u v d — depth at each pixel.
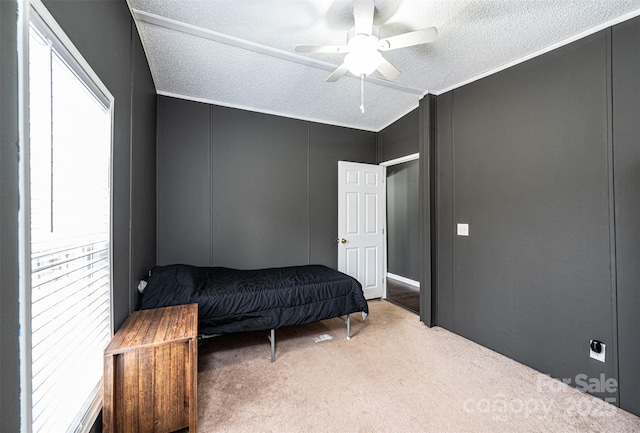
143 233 2.27
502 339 2.44
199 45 2.21
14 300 0.75
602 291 1.85
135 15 1.87
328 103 3.35
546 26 1.93
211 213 3.17
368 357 2.39
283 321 2.40
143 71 2.22
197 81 2.76
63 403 1.06
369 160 4.20
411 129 3.60
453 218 2.91
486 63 2.45
